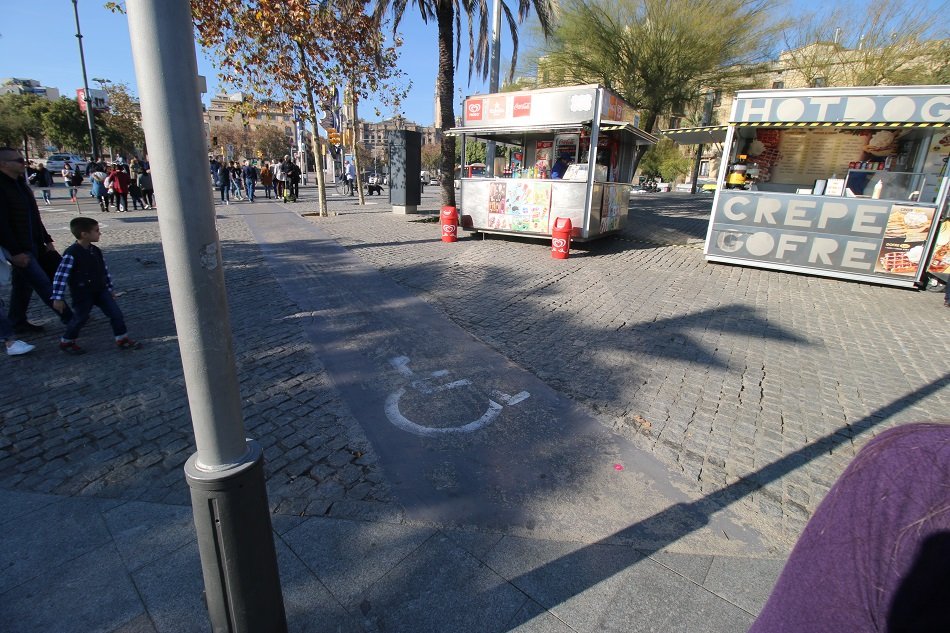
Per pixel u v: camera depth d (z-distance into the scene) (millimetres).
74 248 4305
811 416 3746
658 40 16859
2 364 4301
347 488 2805
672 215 17797
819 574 783
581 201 9609
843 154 9188
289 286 6902
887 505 714
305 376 4188
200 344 1373
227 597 1584
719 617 2061
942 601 608
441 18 12359
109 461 3004
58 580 2172
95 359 4438
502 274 7797
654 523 2596
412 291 6746
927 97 7082
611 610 2082
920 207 7434
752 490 2881
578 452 3197
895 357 4957
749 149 9891
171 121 1249
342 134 24500
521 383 4133
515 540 2453
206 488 1449
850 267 8039
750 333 5496
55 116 42719
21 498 2674
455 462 3064
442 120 13117
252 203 20531
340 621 2002
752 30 16672
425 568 2271
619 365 4539
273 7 11250
